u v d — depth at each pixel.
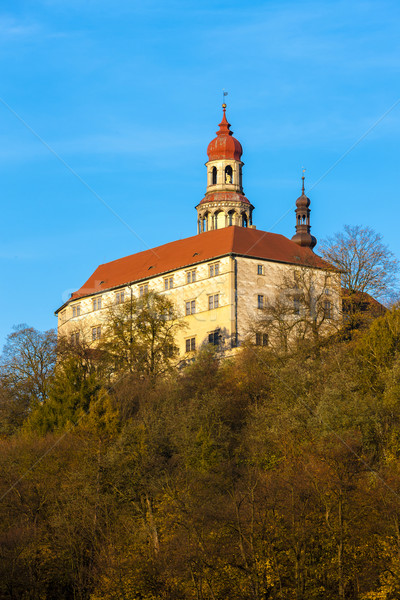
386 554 64.06
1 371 129.25
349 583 65.81
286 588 64.94
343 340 113.81
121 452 78.06
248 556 65.38
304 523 65.38
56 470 84.00
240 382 103.81
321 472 69.12
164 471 77.19
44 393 120.88
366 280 120.38
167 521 70.75
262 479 71.56
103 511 75.94
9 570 73.00
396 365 84.69
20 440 92.81
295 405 85.56
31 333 131.75
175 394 104.00
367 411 79.00
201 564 65.56
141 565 68.38
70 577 73.62
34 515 80.12
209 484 74.88
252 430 86.38
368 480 69.69
